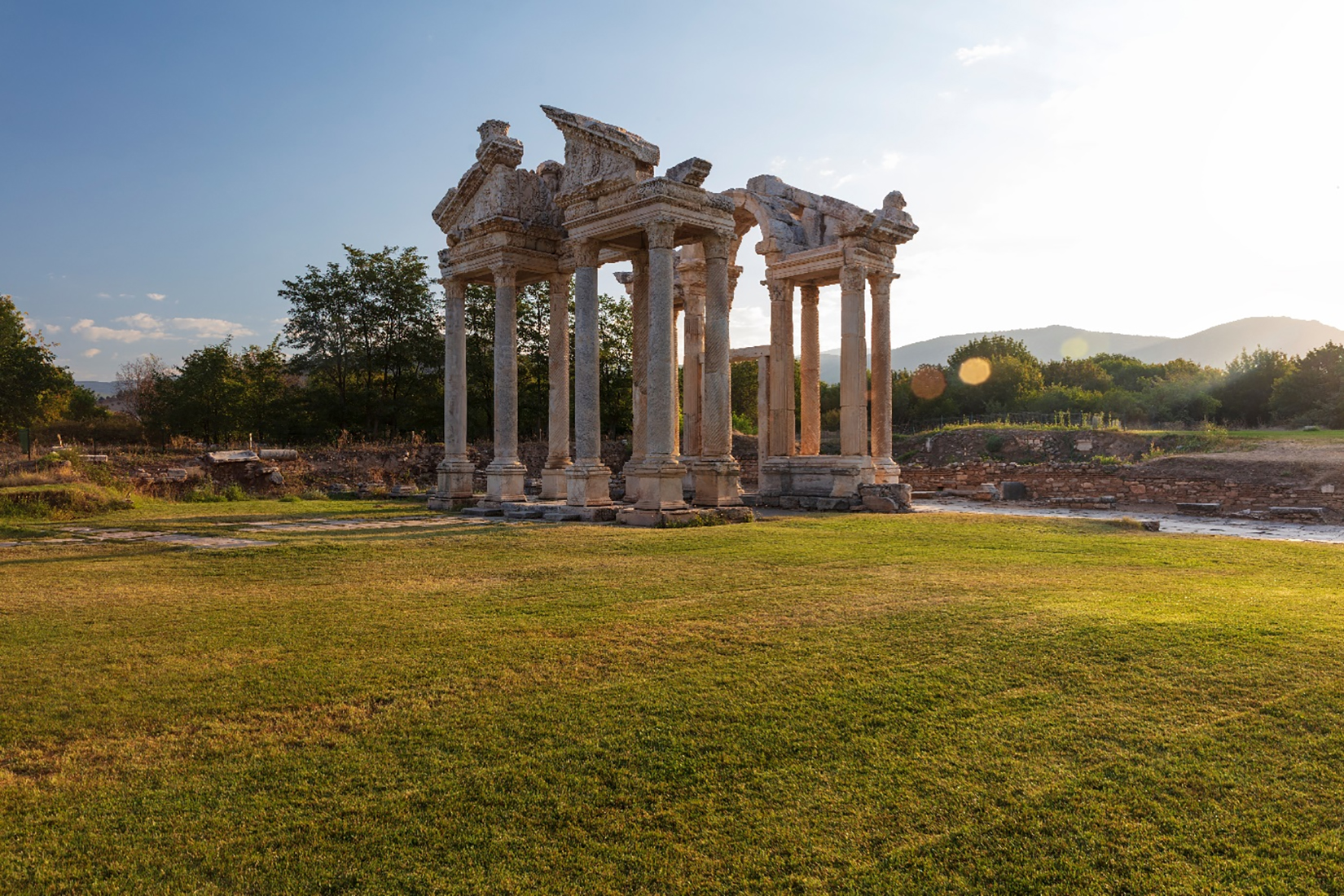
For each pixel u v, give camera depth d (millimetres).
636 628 10023
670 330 23328
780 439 33312
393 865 4984
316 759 6383
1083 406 74000
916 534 19891
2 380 53344
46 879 4828
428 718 7164
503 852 5121
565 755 6422
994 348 100312
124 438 62094
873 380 32062
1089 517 25625
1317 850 5086
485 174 27766
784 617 10531
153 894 4691
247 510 28156
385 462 40906
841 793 5836
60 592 12602
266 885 4785
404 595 12250
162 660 8875
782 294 33312
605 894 4711
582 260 25125
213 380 56094
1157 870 4934
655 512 22281
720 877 4867
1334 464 33000
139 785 5977
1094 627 9570
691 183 23531
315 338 51531
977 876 4891
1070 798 5734
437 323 54125
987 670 8234
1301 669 8031
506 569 14617
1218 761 6250
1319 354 71312
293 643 9523
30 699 7660
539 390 54094
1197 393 75625
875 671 8242
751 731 6828
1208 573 14391
